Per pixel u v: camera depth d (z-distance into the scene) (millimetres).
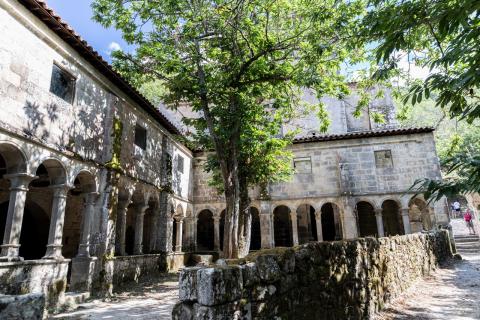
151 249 15023
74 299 8719
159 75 11523
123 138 12250
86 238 10062
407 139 18016
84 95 10312
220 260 3621
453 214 31594
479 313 6445
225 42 11172
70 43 9500
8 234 7527
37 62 8484
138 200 13844
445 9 3135
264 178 13914
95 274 9961
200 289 2922
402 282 8398
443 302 7473
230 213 10852
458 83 2928
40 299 2068
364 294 5863
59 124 9117
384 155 18234
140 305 8484
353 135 18203
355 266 5715
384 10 3715
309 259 4438
